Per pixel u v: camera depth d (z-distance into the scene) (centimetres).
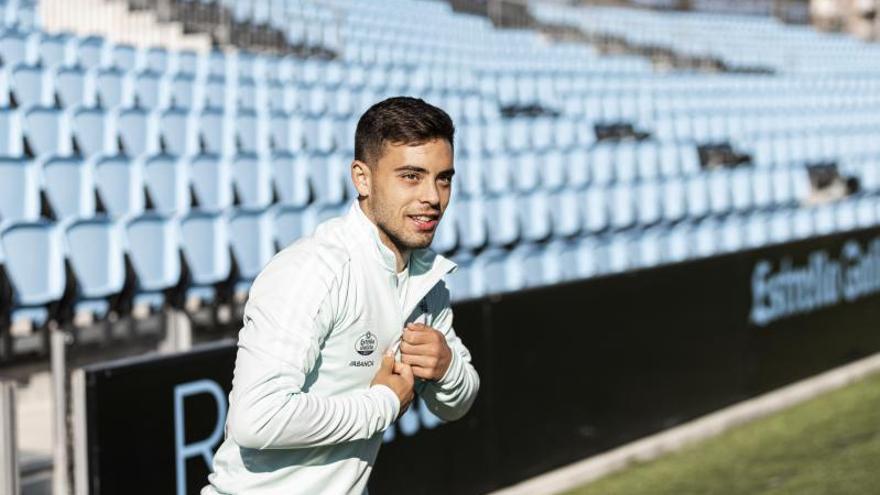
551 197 829
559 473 539
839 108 1510
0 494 364
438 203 208
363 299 207
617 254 790
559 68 1538
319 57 1290
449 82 1234
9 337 506
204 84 925
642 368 596
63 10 1102
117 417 343
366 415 202
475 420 494
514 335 516
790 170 1130
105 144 735
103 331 538
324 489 211
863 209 1090
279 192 748
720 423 639
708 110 1380
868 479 528
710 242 891
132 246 542
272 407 190
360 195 213
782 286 717
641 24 1897
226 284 590
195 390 370
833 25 2408
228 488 212
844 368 782
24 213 583
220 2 1204
